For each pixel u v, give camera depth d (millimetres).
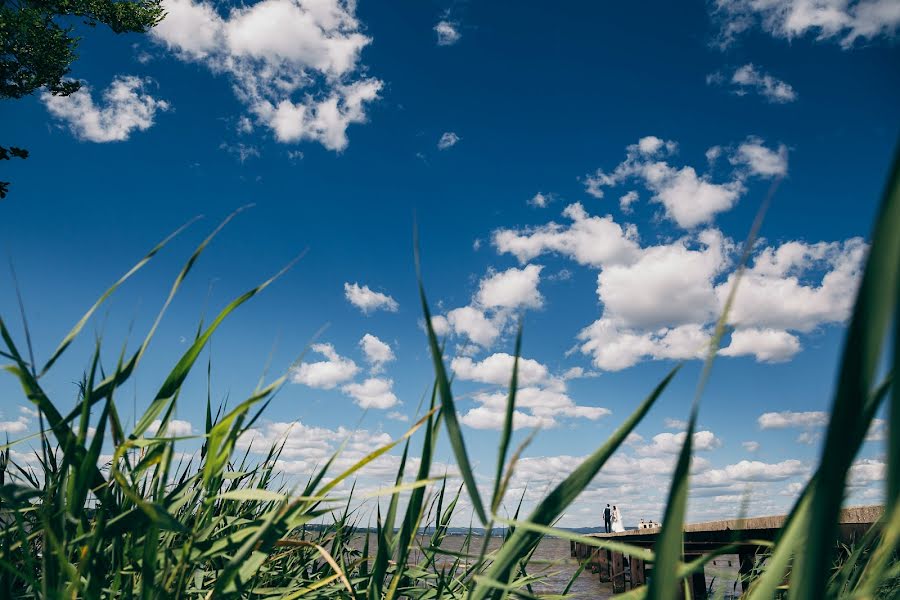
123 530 1002
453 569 1504
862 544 778
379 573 1078
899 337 307
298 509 1055
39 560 1236
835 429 351
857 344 328
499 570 721
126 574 1141
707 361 481
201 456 1441
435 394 1026
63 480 983
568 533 697
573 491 702
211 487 1218
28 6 11523
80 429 989
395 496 1123
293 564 1825
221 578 948
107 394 1017
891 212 304
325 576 1676
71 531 1039
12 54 11258
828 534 366
